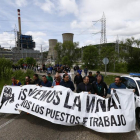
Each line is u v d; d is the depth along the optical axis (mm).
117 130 3188
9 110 4465
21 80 11445
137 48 25203
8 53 62656
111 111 3449
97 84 4363
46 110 3783
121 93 3613
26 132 3498
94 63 33750
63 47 51312
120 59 28031
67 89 4035
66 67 16609
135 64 24859
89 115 3623
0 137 3262
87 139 3213
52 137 3281
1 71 11914
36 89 4426
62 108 3756
